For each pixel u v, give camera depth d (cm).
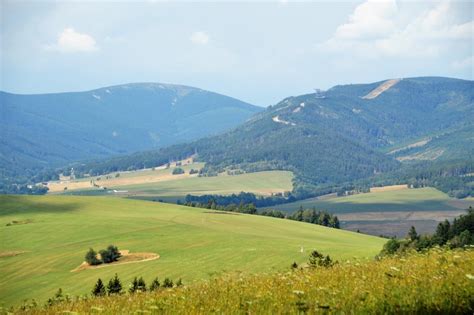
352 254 10119
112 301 2064
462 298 1562
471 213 8800
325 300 1627
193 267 10388
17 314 2144
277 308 1574
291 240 13638
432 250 2475
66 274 10731
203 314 1583
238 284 2094
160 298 1934
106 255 11456
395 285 1739
